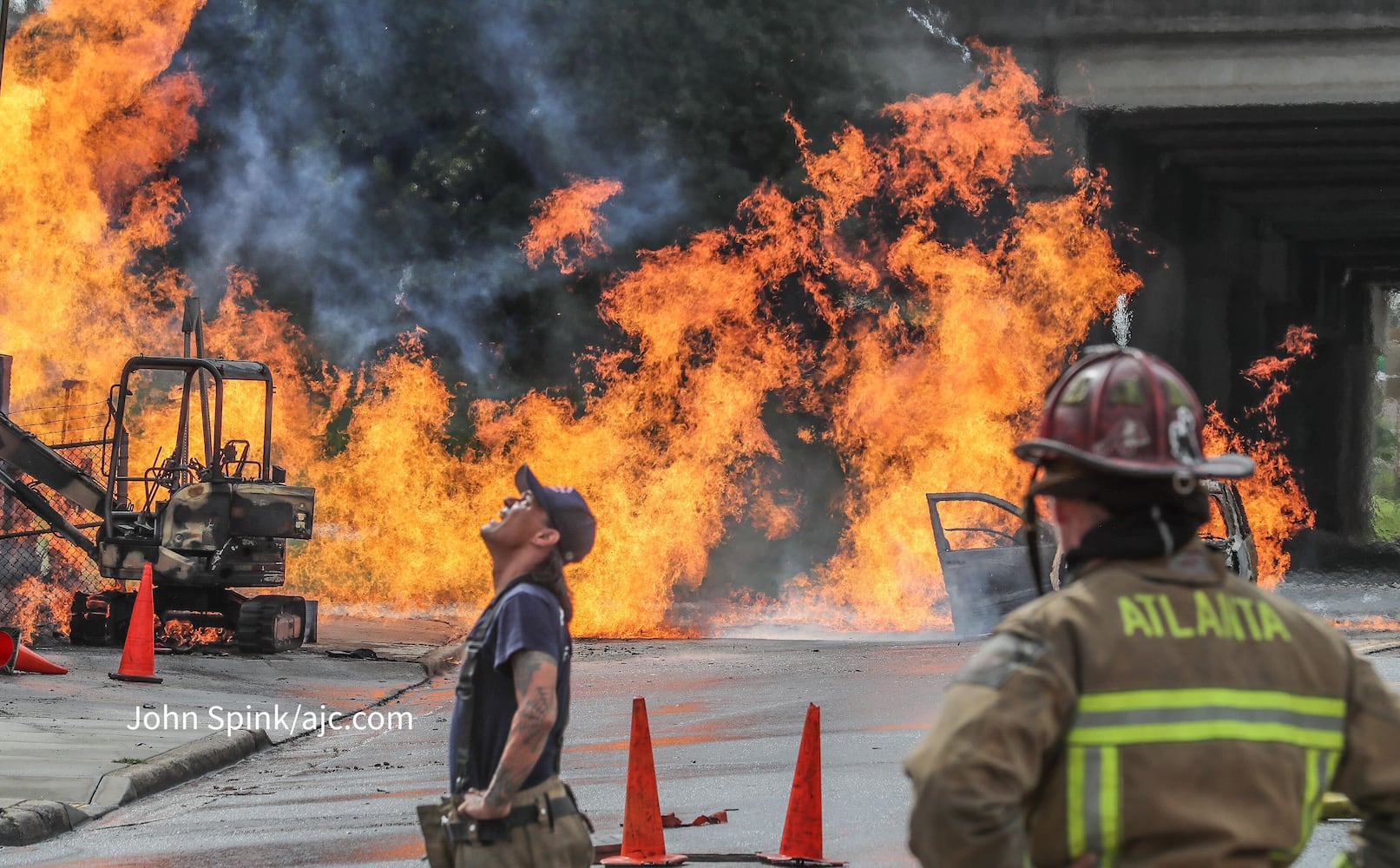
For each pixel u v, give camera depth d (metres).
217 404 31.17
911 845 4.46
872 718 22.77
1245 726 4.41
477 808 7.25
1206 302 73.44
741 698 25.44
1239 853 4.34
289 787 18.11
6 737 19.31
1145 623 4.50
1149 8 53.16
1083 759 4.41
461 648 34.19
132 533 30.81
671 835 14.78
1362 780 4.61
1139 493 4.68
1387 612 45.44
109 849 14.52
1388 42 52.09
